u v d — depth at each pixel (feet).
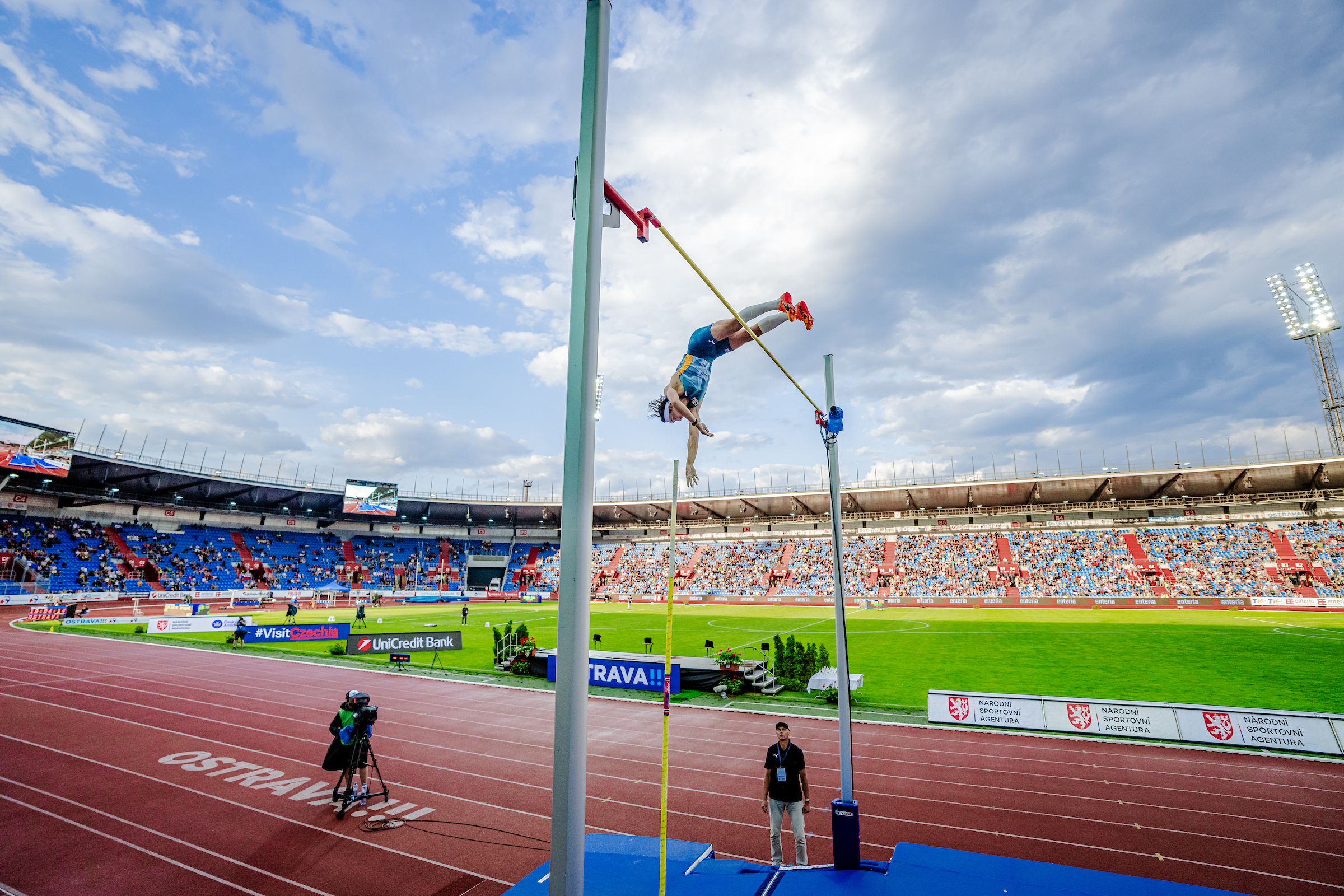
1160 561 175.83
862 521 230.48
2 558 153.38
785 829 32.17
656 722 54.95
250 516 226.17
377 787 37.91
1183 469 178.91
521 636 80.84
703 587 220.02
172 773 39.58
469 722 54.29
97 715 53.67
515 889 23.54
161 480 191.52
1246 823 32.60
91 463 167.43
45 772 39.37
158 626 111.04
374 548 246.88
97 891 25.63
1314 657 81.41
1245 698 60.18
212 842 30.17
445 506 258.98
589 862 25.85
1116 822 32.89
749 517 245.45
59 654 85.25
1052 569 183.93
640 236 16.30
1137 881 22.84
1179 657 82.99
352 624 126.82
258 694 63.87
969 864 24.86
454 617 148.87
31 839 30.12
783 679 69.51
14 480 170.09
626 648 101.45
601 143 13.03
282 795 36.22
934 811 34.55
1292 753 44.16
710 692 66.69
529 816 33.55
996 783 39.01
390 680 73.87
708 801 36.11
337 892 25.80
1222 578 164.55
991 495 205.46
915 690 66.03
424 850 29.45
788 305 24.35
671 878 24.00
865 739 49.29
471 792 37.29
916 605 179.52
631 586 229.86
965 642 101.30
